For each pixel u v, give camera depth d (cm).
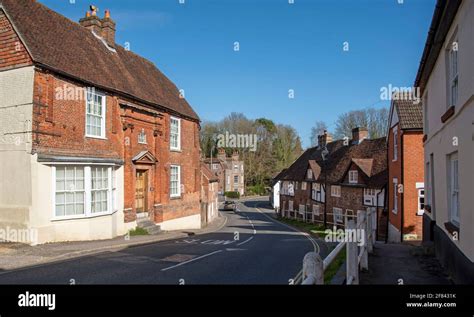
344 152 3775
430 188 1223
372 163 3023
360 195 2945
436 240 998
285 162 7462
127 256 1148
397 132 2123
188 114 2511
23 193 1261
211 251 1286
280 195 5091
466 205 638
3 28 1328
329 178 3569
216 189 4694
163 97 2256
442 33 838
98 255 1166
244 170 8144
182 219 2436
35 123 1273
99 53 1858
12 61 1307
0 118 1309
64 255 1111
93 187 1519
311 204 4025
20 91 1286
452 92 866
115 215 1669
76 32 1791
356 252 571
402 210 2005
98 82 1573
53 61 1370
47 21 1595
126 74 1977
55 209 1343
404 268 856
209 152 7319
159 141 2111
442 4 709
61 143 1384
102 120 1625
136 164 1878
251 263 1021
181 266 969
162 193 2156
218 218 4388
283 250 1355
